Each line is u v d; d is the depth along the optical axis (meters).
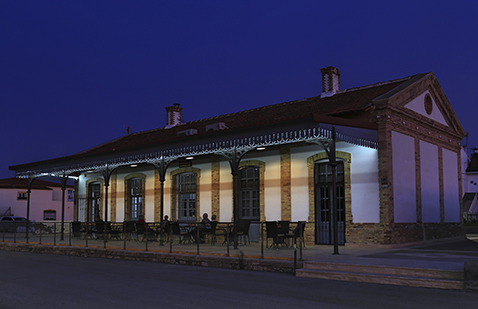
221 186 19.48
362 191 15.31
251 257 12.18
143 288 8.61
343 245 15.72
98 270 11.66
